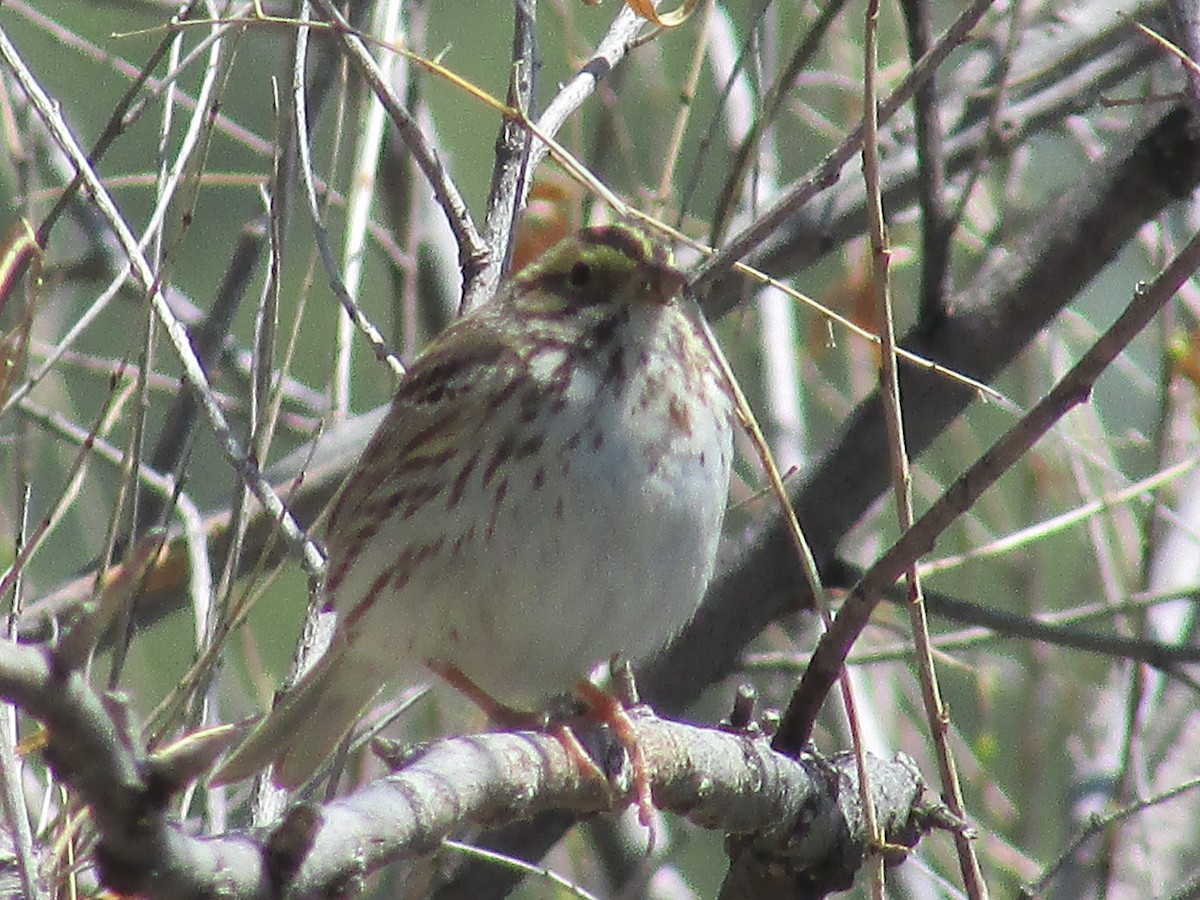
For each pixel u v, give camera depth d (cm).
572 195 1120
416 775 658
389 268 1307
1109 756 1255
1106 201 1089
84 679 462
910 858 1084
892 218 1248
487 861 1070
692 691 1105
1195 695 1275
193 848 495
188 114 1352
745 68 1270
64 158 1199
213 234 1505
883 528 1334
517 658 904
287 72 965
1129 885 1163
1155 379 1438
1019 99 1289
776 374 1236
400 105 954
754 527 1112
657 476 877
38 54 1477
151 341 843
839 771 902
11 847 771
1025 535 1080
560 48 1458
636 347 887
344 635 932
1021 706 1333
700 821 856
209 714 850
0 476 1221
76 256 1270
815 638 1312
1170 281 722
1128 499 1173
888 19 1386
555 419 873
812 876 898
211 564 1092
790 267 1206
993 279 1105
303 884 557
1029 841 1252
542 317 899
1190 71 845
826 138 1430
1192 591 1122
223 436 873
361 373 1495
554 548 870
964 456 1387
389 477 916
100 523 1295
